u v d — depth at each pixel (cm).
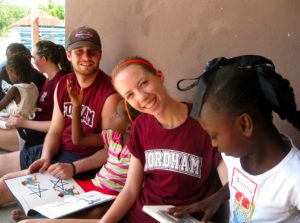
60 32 675
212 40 194
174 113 160
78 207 176
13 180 212
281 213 113
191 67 209
